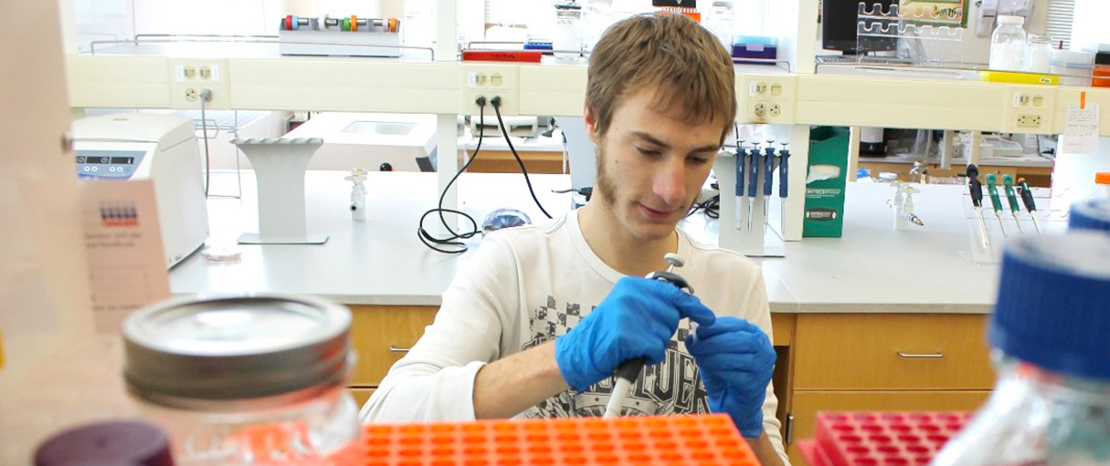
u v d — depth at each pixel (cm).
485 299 125
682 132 108
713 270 130
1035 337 32
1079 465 33
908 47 282
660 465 51
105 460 32
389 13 602
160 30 354
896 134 557
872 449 49
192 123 221
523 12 555
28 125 44
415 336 198
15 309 43
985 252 233
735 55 265
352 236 241
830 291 203
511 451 52
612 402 87
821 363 202
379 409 103
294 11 555
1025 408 35
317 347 37
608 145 115
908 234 260
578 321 126
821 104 237
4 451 37
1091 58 244
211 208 271
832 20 279
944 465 39
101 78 228
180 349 35
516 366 99
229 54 238
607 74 113
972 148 455
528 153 466
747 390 97
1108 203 47
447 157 240
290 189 229
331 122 504
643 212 114
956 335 202
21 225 43
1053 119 239
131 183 49
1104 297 30
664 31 109
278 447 39
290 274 205
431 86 230
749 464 51
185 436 36
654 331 90
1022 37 256
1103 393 32
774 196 261
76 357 42
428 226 252
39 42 45
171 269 207
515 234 130
